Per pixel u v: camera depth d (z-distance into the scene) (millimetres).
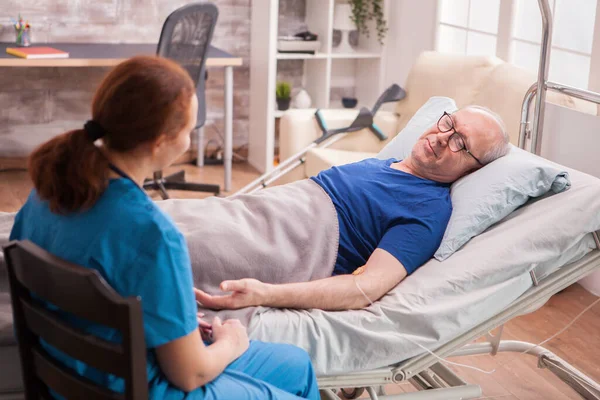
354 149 3807
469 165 2326
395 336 1909
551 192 2188
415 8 4512
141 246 1349
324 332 1890
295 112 3818
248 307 1917
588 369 2658
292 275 2131
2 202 4109
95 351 1317
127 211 1355
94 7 4648
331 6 4758
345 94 5285
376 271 2066
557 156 3303
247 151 5199
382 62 4914
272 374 1647
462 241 2141
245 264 2080
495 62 3518
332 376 1918
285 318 1893
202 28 3877
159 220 1362
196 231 2098
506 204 2158
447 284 1990
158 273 1347
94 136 1364
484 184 2211
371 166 2420
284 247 2160
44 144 1391
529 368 2662
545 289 2078
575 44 3381
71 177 1341
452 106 2730
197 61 3982
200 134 4836
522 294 2064
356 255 2244
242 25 4965
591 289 3248
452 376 2189
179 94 1359
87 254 1352
